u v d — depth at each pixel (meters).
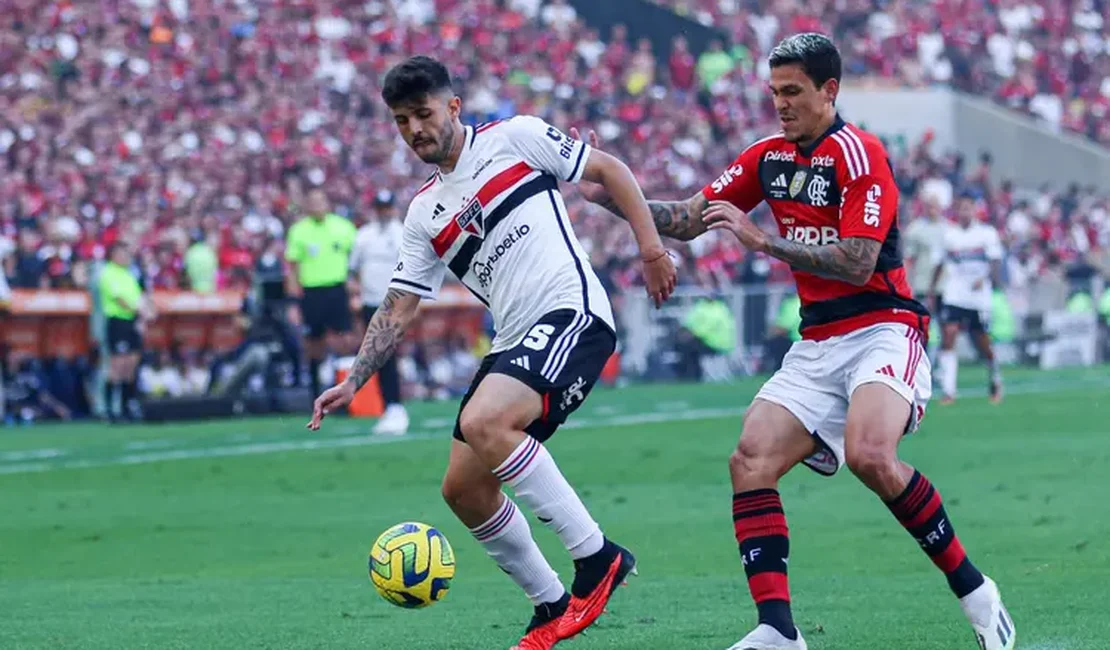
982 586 21.33
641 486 44.19
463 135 21.98
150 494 44.62
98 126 90.69
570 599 22.09
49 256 75.50
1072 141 137.62
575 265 22.12
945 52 140.50
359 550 34.66
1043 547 32.31
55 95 93.75
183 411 69.75
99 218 81.31
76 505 42.59
